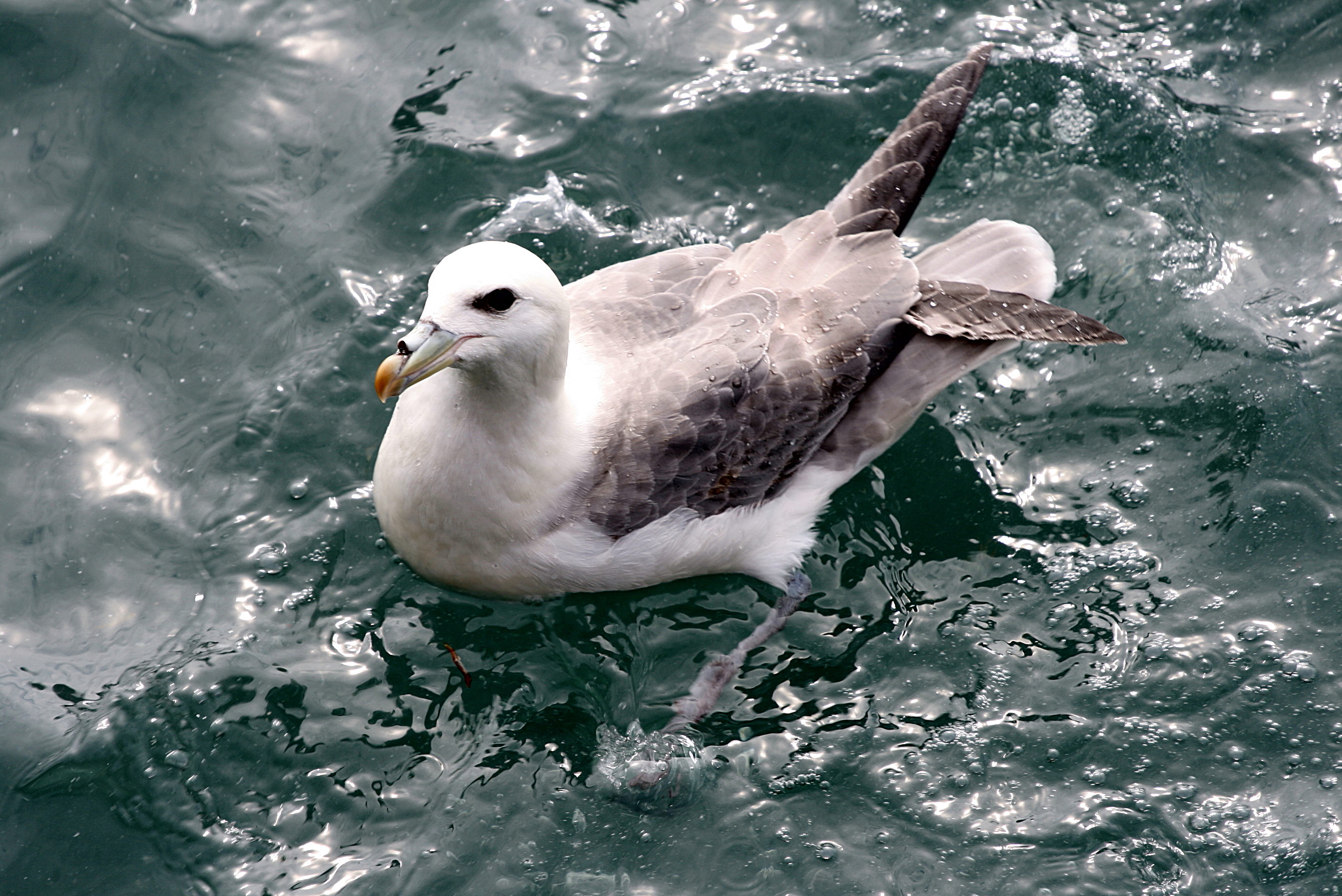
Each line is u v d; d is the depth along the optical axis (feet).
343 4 41.96
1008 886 27.22
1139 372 36.01
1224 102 41.14
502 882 26.73
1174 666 30.81
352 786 28.02
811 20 42.37
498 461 28.09
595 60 41.29
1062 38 42.19
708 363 29.60
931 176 34.37
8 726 28.17
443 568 30.07
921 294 32.40
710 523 30.37
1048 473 34.50
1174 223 38.73
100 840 26.81
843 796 28.58
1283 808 28.40
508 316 26.25
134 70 39.58
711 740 29.45
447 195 38.11
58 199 36.96
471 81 40.60
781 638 31.53
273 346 34.86
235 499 32.30
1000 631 31.63
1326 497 33.47
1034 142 40.40
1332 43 42.06
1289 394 35.17
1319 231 38.55
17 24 39.78
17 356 34.17
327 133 39.14
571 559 29.43
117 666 29.35
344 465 33.09
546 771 28.60
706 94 40.65
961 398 35.73
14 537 31.24
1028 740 29.60
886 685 30.60
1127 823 28.19
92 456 32.71
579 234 37.88
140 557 31.24
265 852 26.91
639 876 27.02
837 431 32.40
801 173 39.78
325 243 36.86
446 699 29.73
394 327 35.47
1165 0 42.73
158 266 36.09
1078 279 37.88
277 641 30.22
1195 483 34.04
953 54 41.65
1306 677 30.48
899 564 32.89
